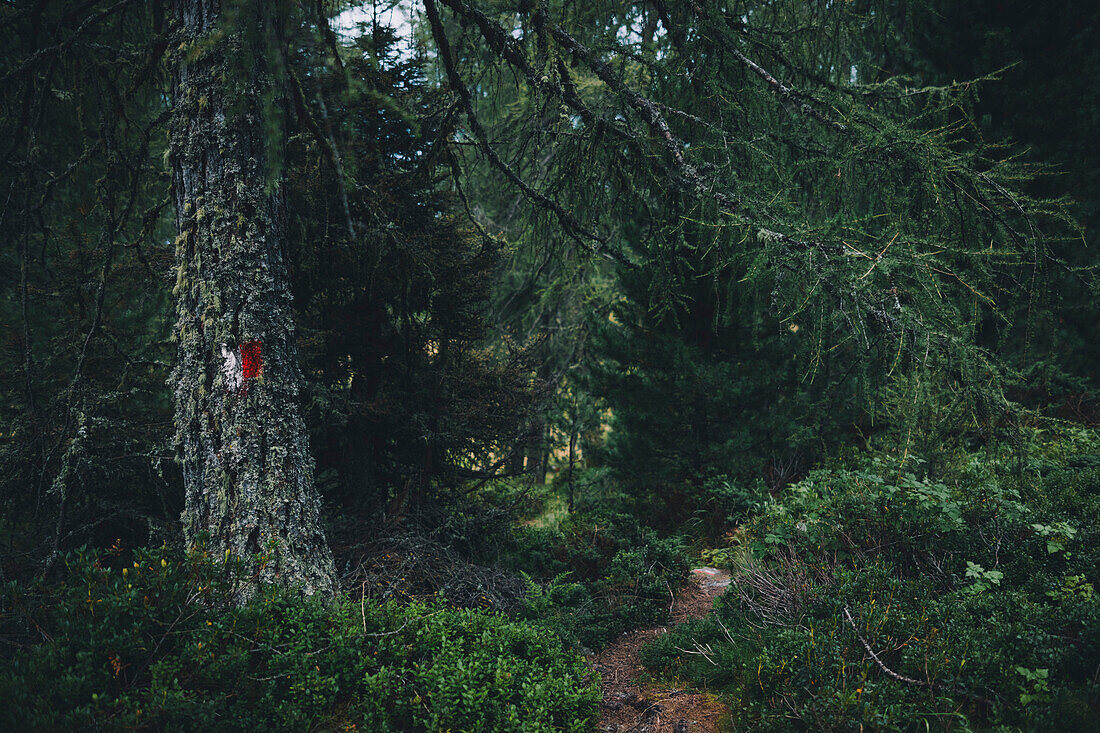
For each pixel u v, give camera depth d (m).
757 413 8.09
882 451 6.04
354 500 5.99
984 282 3.67
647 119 4.51
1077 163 7.43
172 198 4.42
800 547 4.50
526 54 4.93
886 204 4.15
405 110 5.32
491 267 6.70
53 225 5.91
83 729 2.41
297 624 3.23
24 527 5.18
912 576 4.10
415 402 6.17
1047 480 4.88
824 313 3.62
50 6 5.32
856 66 5.93
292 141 5.23
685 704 3.78
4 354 5.30
